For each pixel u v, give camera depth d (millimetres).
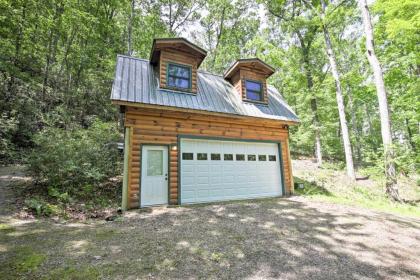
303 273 2959
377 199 8758
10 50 11812
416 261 3438
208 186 7523
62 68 15391
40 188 6414
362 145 19922
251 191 8320
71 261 3000
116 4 15984
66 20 13438
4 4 10250
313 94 14781
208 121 7844
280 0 13812
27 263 2875
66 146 6641
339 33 15852
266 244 3848
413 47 10906
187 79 7934
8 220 4391
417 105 11383
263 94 9383
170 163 6930
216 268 3002
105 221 4938
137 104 6359
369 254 3613
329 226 4902
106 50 16141
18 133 10727
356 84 15023
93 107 17172
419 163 9984
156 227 4578
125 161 6324
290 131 18859
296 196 8719
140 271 2844
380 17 11305
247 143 8617
